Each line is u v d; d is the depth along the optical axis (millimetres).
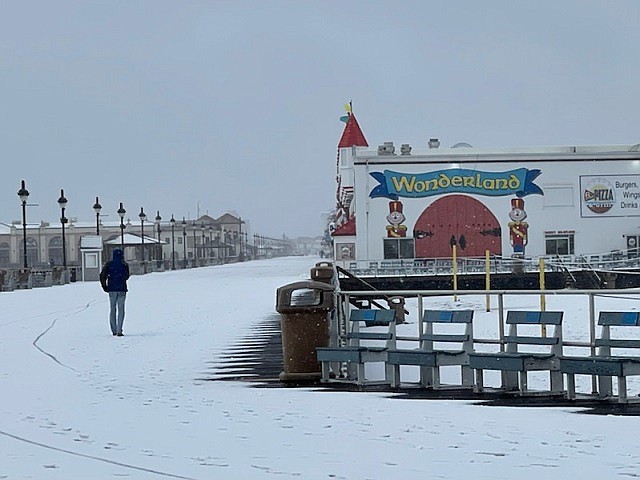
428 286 42500
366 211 51469
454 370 14719
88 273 61375
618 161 51938
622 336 19188
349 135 65375
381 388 11844
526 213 51656
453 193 51531
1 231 144750
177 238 149625
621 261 48531
